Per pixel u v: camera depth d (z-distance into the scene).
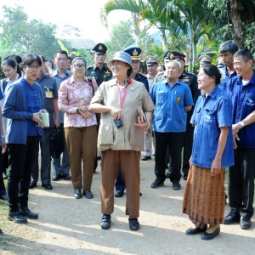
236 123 4.16
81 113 4.98
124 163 4.08
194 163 3.86
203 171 3.81
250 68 4.05
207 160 3.73
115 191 5.28
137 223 4.15
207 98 3.77
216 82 3.75
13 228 4.04
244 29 8.30
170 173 5.62
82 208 4.76
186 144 6.09
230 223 4.32
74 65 5.03
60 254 3.53
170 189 5.62
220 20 9.03
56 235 3.94
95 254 3.56
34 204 4.86
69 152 5.13
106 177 4.11
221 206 3.86
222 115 3.61
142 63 7.92
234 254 3.62
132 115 3.96
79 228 4.14
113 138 3.95
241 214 4.25
